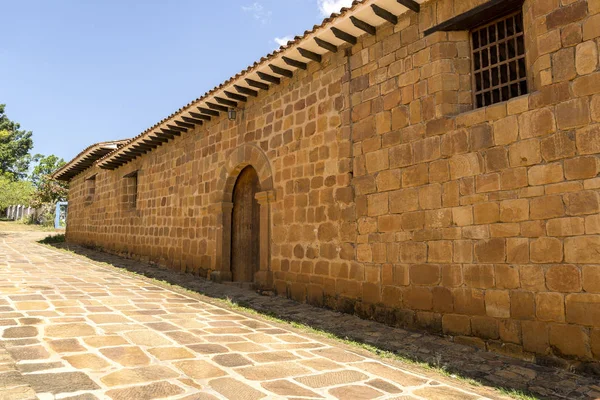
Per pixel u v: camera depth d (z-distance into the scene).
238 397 3.28
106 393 3.15
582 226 4.47
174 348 4.45
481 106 5.77
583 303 4.39
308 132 7.85
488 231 5.21
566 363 4.47
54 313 5.50
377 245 6.45
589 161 4.48
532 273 4.80
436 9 6.03
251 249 9.55
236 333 5.36
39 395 3.01
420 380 4.08
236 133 9.77
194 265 10.74
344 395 3.50
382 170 6.48
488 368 4.54
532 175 4.89
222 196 9.99
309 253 7.59
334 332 5.81
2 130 39.97
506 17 5.57
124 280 9.16
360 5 6.17
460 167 5.54
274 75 8.52
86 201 18.47
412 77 6.20
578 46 4.64
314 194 7.61
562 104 4.71
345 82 7.20
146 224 13.31
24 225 29.19
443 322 5.55
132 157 14.39
